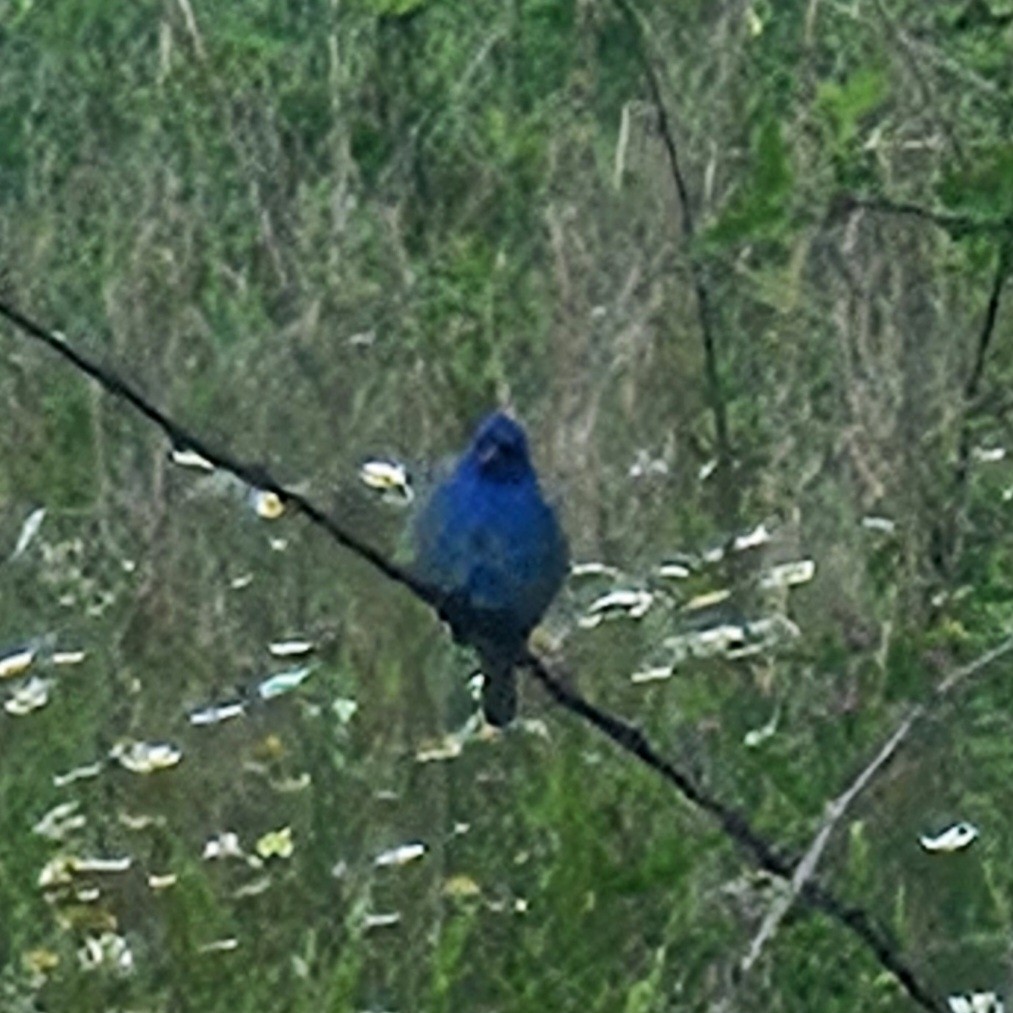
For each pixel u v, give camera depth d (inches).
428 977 459.5
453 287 531.5
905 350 506.0
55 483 528.1
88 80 556.1
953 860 451.8
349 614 494.9
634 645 472.4
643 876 409.7
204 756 487.8
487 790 470.0
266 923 472.1
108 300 544.4
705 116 519.2
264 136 546.3
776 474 503.5
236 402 532.1
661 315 521.3
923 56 452.4
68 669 506.0
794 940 444.8
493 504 404.5
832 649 469.7
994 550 482.6
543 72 527.8
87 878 476.4
